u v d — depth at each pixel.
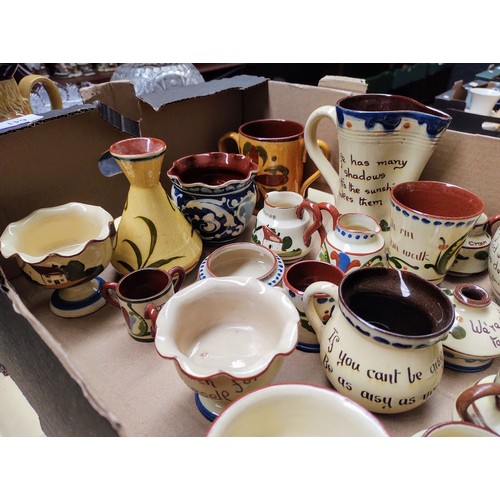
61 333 0.62
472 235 0.68
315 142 0.77
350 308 0.48
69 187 0.74
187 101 0.87
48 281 0.58
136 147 0.64
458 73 2.31
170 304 0.49
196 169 0.79
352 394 0.47
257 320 0.53
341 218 0.65
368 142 0.65
